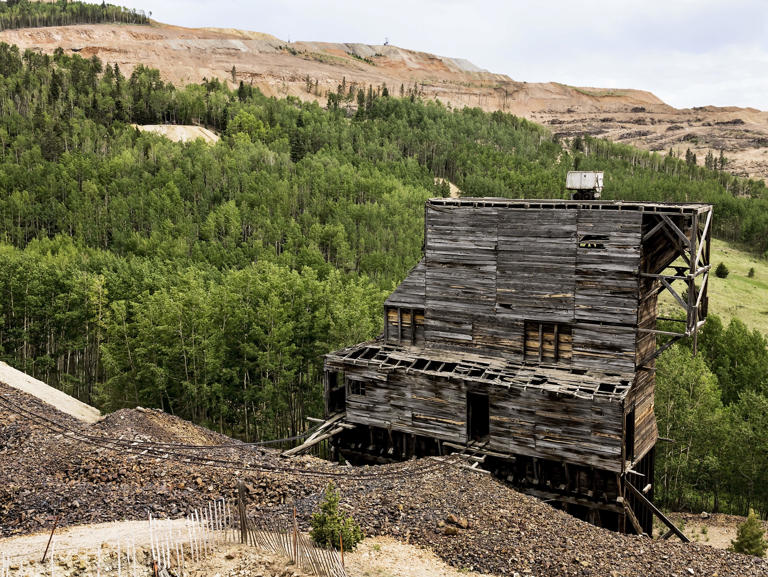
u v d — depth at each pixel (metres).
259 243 112.50
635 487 37.31
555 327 36.72
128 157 150.62
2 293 73.56
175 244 111.56
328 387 41.91
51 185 135.12
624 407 32.66
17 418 37.47
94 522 24.30
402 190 151.75
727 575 23.12
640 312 35.16
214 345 55.44
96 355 75.00
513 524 25.83
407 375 38.81
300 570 19.70
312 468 32.22
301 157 179.62
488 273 38.44
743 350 74.00
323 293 61.03
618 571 22.61
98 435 35.84
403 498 27.41
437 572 21.27
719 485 55.19
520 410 35.22
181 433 39.25
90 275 80.69
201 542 21.80
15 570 19.25
